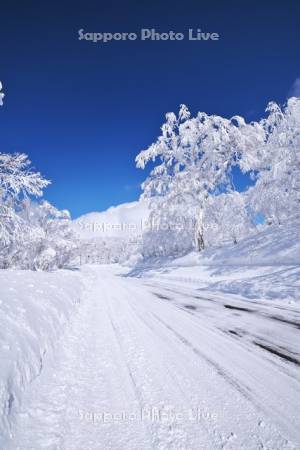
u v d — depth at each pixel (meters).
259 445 2.29
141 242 42.72
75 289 10.93
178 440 2.34
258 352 4.41
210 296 10.82
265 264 17.42
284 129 17.86
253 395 3.09
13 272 10.30
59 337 4.82
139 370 3.71
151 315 7.26
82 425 2.51
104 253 142.25
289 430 2.49
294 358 4.15
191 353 4.36
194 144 26.67
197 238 27.28
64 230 33.75
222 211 26.08
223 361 4.05
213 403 2.92
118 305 8.88
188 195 26.55
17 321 3.81
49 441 2.26
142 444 2.29
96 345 4.72
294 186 17.50
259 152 22.88
